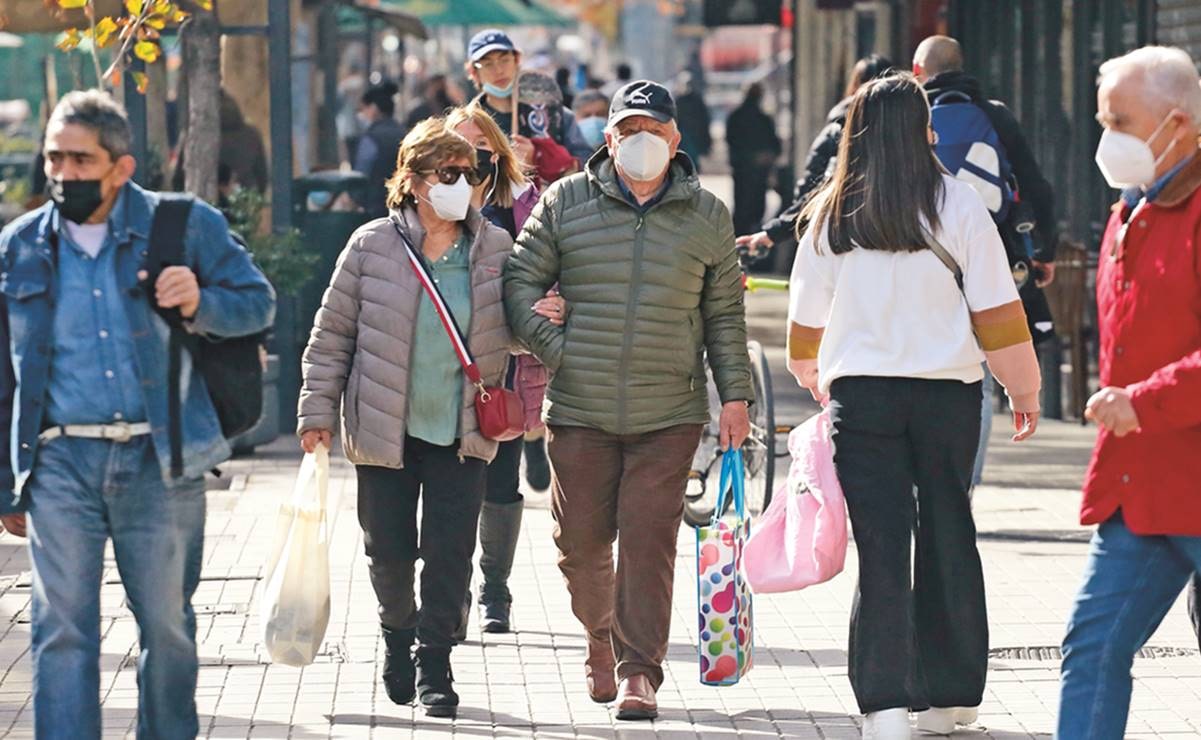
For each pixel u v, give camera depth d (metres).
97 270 15.68
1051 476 35.78
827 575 18.86
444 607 20.30
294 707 20.78
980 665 19.22
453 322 19.92
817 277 18.81
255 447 38.12
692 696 21.30
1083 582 15.88
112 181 15.58
